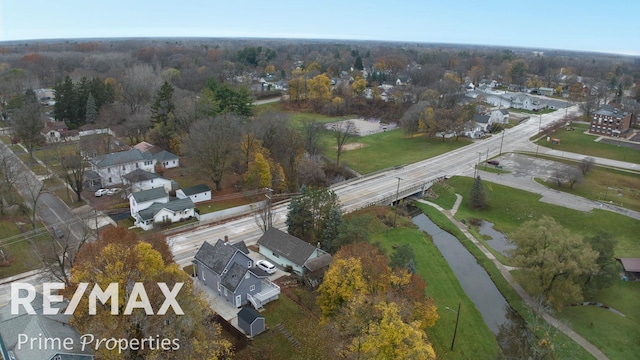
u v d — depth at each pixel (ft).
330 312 163.94
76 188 288.51
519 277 224.53
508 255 249.96
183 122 374.22
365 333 136.26
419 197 333.62
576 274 193.67
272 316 178.50
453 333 183.01
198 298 144.87
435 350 171.12
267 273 206.80
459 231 280.51
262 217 245.04
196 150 304.91
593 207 304.50
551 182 345.31
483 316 200.44
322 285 166.30
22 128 347.15
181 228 251.39
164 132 377.09
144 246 145.18
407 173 368.48
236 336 164.25
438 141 470.80
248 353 156.87
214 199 294.66
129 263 137.39
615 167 380.17
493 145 452.76
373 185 336.08
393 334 128.16
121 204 278.46
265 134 345.72
